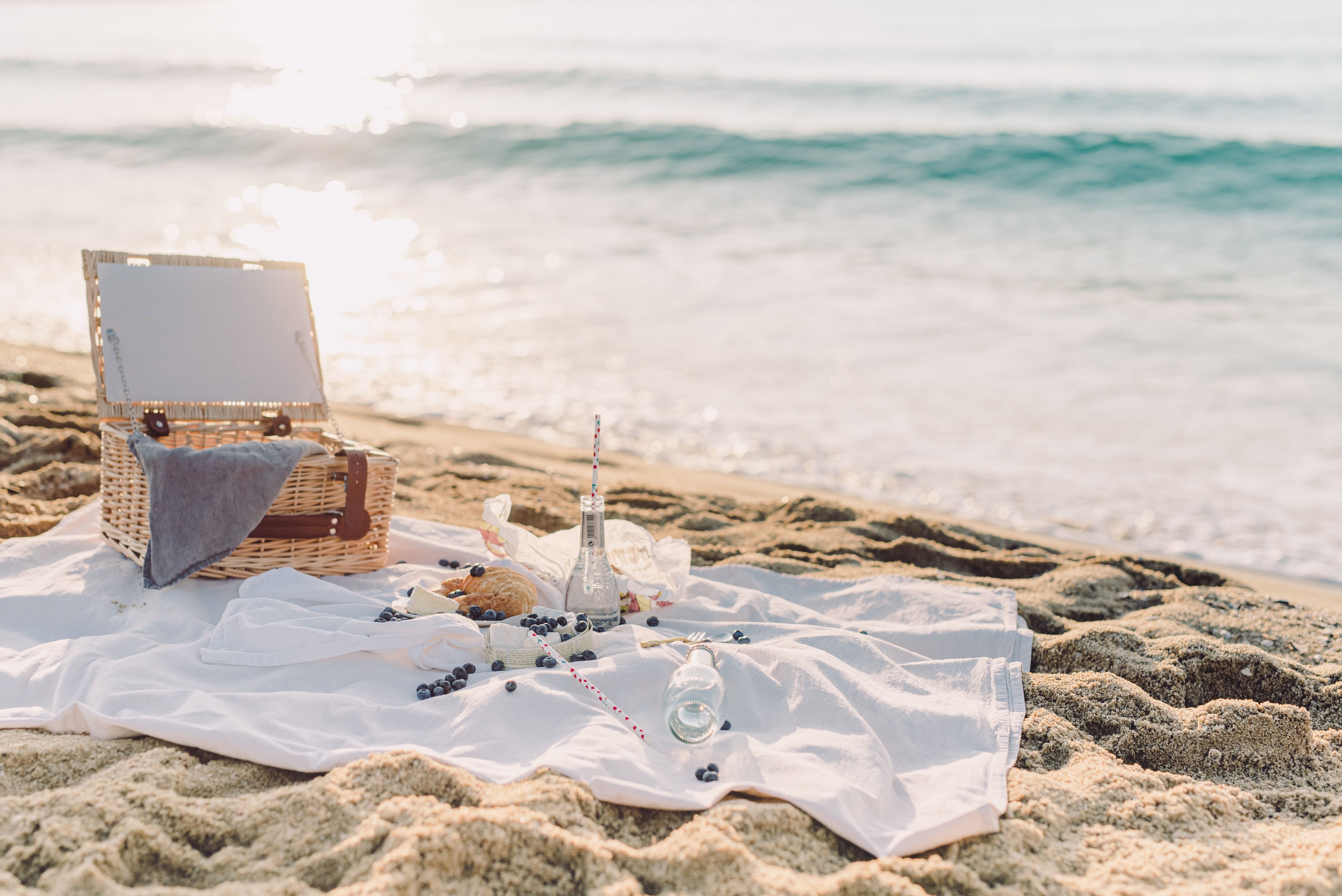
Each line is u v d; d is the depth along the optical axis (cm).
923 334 1081
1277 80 2522
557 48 3381
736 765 269
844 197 1758
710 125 2200
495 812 229
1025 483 733
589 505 354
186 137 2136
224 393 429
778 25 3678
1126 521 670
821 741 282
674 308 1155
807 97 2508
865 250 1425
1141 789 280
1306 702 352
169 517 363
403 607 347
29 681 301
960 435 827
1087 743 308
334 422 451
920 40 3275
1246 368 979
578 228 1528
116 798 235
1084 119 2230
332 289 1191
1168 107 2284
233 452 370
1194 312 1152
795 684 310
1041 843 253
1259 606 452
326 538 402
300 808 238
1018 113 2305
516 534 378
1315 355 1009
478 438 775
